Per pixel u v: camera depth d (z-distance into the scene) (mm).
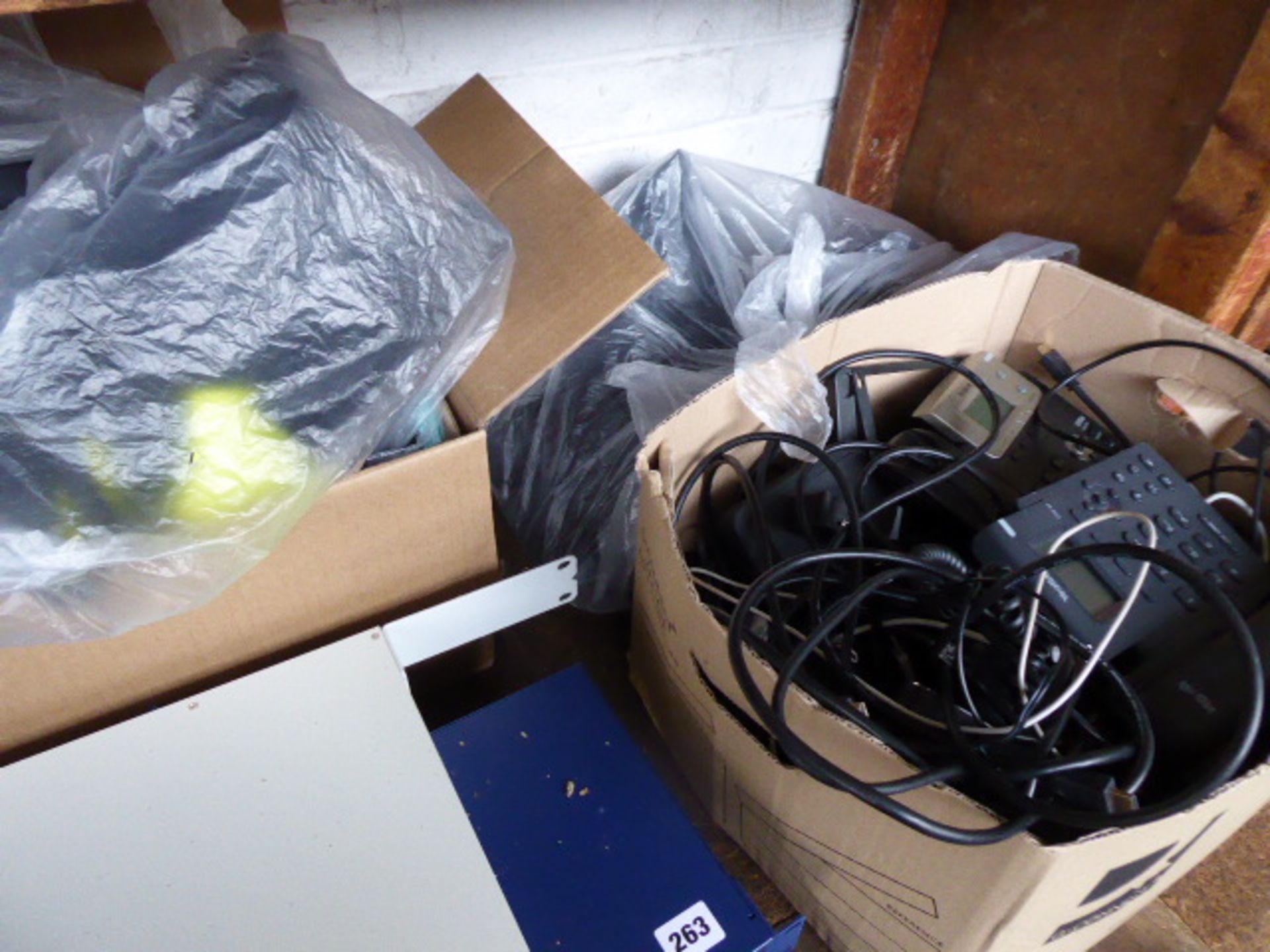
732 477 777
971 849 434
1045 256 925
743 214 1023
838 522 718
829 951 676
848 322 773
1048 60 959
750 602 511
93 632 522
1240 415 731
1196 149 833
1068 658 513
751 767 570
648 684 753
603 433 849
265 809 508
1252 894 726
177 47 726
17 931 453
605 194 1094
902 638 619
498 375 647
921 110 1159
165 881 475
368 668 588
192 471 491
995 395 819
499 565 752
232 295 502
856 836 514
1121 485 667
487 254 592
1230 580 606
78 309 468
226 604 596
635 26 1013
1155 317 764
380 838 496
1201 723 516
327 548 609
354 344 542
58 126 579
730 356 881
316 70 600
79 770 525
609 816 591
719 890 556
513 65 974
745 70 1121
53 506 457
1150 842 421
